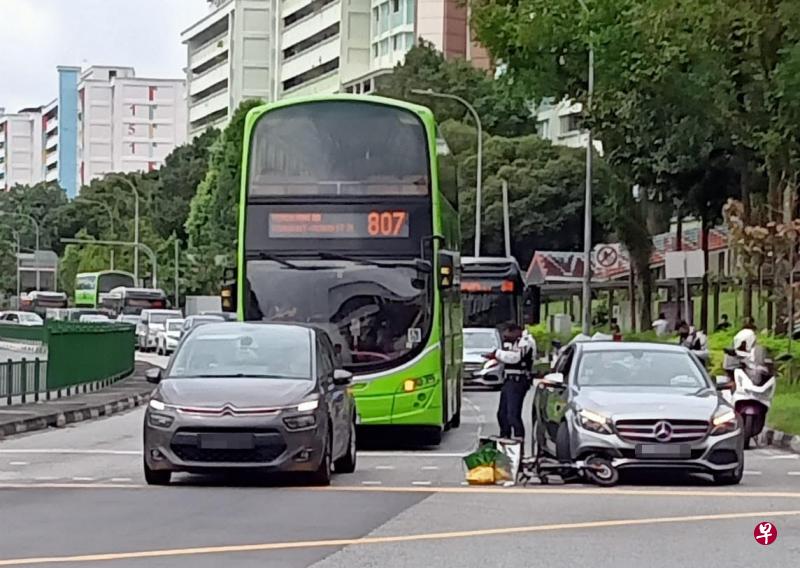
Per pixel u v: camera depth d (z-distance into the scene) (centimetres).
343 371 1805
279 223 2264
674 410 1673
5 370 3177
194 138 14225
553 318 5009
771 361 2423
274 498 1541
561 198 7706
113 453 2209
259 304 2248
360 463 2041
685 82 3653
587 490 1644
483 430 2758
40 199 16675
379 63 11112
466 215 7719
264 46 13288
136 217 10556
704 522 1357
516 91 4484
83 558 1107
